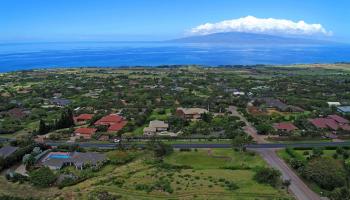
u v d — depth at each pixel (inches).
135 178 4124.0
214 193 3700.8
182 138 5826.8
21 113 7652.6
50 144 5625.0
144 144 5526.6
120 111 7864.2
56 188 3897.6
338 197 3486.7
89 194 3683.6
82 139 5841.5
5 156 4719.5
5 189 3863.2
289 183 3853.3
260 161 4744.1
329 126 6250.0
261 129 6058.1
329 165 4069.9
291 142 5654.5
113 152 4948.3
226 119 6943.9
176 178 4111.7
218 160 4798.2
